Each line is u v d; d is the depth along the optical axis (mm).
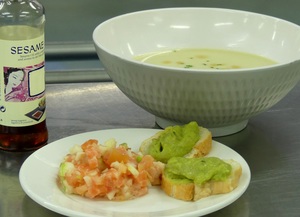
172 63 774
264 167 661
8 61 637
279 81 649
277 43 785
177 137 638
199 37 818
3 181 621
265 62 779
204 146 640
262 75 632
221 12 814
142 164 589
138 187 581
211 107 656
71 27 1309
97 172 580
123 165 576
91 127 729
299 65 654
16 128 661
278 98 680
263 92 650
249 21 807
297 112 784
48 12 1288
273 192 616
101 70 1147
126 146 630
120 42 781
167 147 627
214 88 635
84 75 1140
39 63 651
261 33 799
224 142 707
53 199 562
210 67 761
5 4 652
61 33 1304
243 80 631
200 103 652
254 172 651
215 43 816
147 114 765
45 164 619
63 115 755
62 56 1255
